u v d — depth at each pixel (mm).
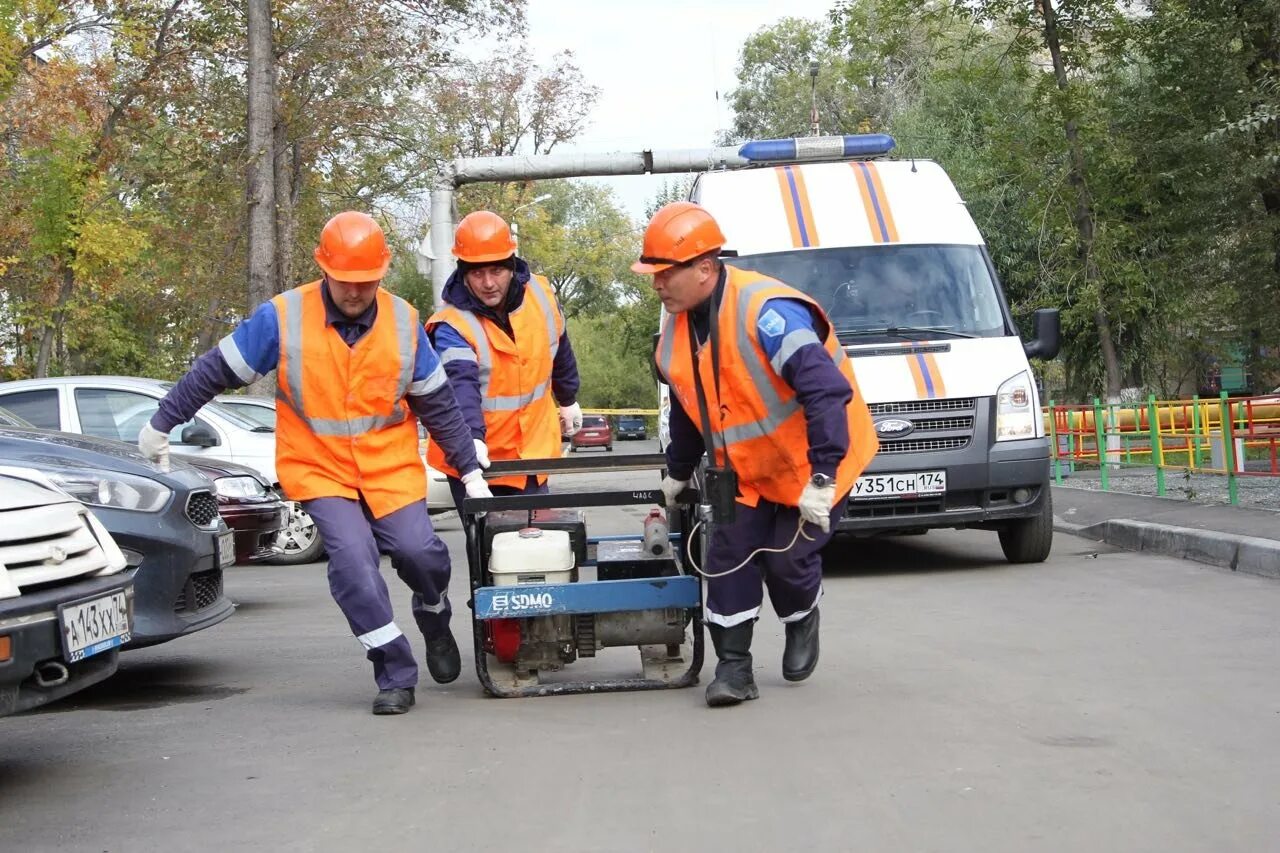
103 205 28281
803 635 6234
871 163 12375
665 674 6672
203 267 32031
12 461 7254
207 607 7652
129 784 5113
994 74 25188
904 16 26281
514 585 6344
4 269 26734
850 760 4973
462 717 6047
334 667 7723
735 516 5934
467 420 6777
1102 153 24375
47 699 5156
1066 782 4586
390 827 4391
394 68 29203
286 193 30000
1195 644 7105
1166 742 5082
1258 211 24453
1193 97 23984
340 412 6199
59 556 5277
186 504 7398
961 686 6227
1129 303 24578
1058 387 37250
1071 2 23969
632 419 76250
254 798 4828
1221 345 28812
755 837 4125
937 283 11461
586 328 90250
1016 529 11023
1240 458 15141
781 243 11703
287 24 28281
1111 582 9750
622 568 6500
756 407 5781
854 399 5930
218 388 6184
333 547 6180
